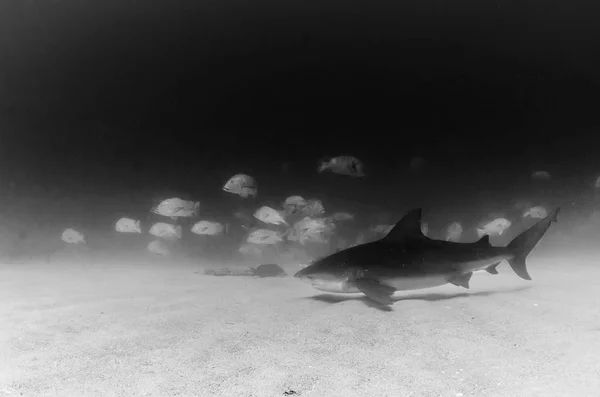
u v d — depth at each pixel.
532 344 3.57
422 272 5.16
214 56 34.56
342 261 5.24
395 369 3.07
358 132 37.50
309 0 27.98
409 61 36.34
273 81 37.22
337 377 2.93
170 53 33.69
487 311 4.68
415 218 5.48
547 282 6.67
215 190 29.89
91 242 15.53
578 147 32.03
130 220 13.60
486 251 5.54
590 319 4.29
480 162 29.81
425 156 30.02
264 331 4.04
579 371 2.98
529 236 5.78
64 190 31.34
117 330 4.11
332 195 26.41
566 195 22.05
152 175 33.91
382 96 37.56
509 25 35.62
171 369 3.12
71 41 31.05
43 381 2.94
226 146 37.34
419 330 4.02
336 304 5.20
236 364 3.20
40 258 12.20
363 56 35.50
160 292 6.28
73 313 4.82
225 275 8.69
